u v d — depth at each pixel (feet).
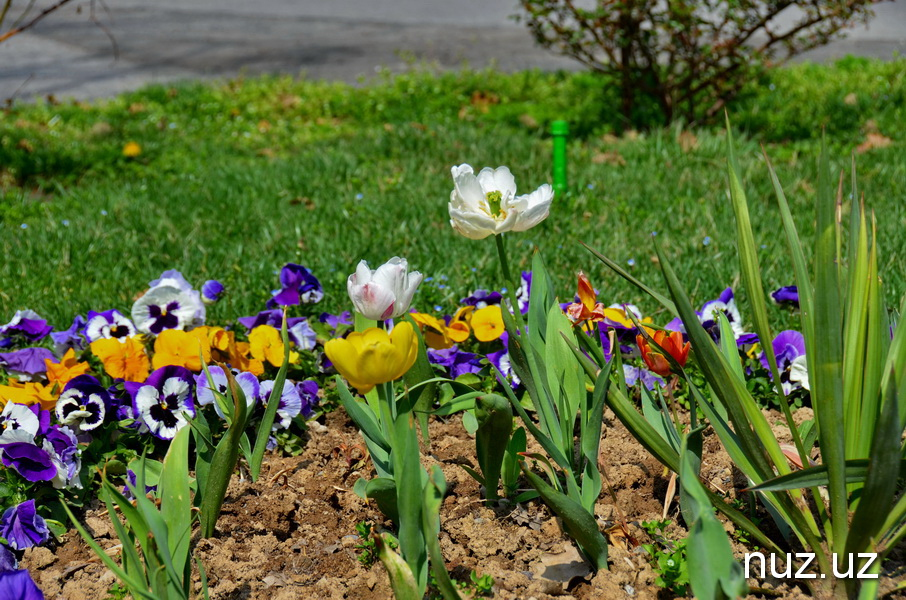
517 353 6.89
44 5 65.98
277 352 9.75
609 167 22.68
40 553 7.16
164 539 5.46
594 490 6.63
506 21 64.80
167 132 31.45
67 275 15.30
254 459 7.17
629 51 28.40
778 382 5.88
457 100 36.81
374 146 25.49
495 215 6.29
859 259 5.45
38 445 7.98
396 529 7.32
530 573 6.70
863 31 53.62
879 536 5.62
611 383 6.18
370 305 5.42
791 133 27.99
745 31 27.07
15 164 24.25
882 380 5.60
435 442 8.93
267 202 20.04
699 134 25.16
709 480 7.88
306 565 7.02
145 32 59.21
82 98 40.98
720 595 4.88
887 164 21.90
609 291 13.29
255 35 58.65
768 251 15.20
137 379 9.15
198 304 10.07
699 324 5.63
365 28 61.62
